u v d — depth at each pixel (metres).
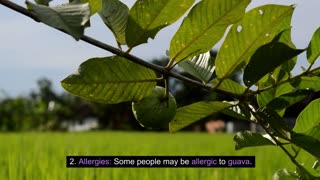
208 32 0.92
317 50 0.97
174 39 0.92
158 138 12.38
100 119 28.83
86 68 0.91
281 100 1.02
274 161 4.66
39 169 3.52
